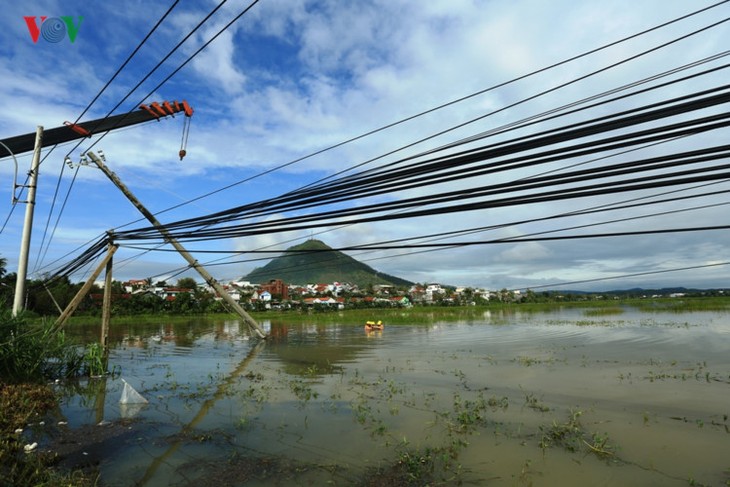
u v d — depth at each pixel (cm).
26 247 1295
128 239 1455
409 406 964
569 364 1484
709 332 2433
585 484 588
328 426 828
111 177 1784
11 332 1137
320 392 1110
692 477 605
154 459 673
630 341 2092
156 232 1293
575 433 781
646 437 762
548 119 537
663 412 908
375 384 1202
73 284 4666
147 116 1287
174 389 1155
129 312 4869
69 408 958
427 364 1544
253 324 2425
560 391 1098
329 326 3500
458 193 584
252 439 759
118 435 779
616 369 1379
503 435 772
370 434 782
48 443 736
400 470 631
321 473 623
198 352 1978
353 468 639
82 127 1316
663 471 627
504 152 546
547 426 820
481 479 602
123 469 637
